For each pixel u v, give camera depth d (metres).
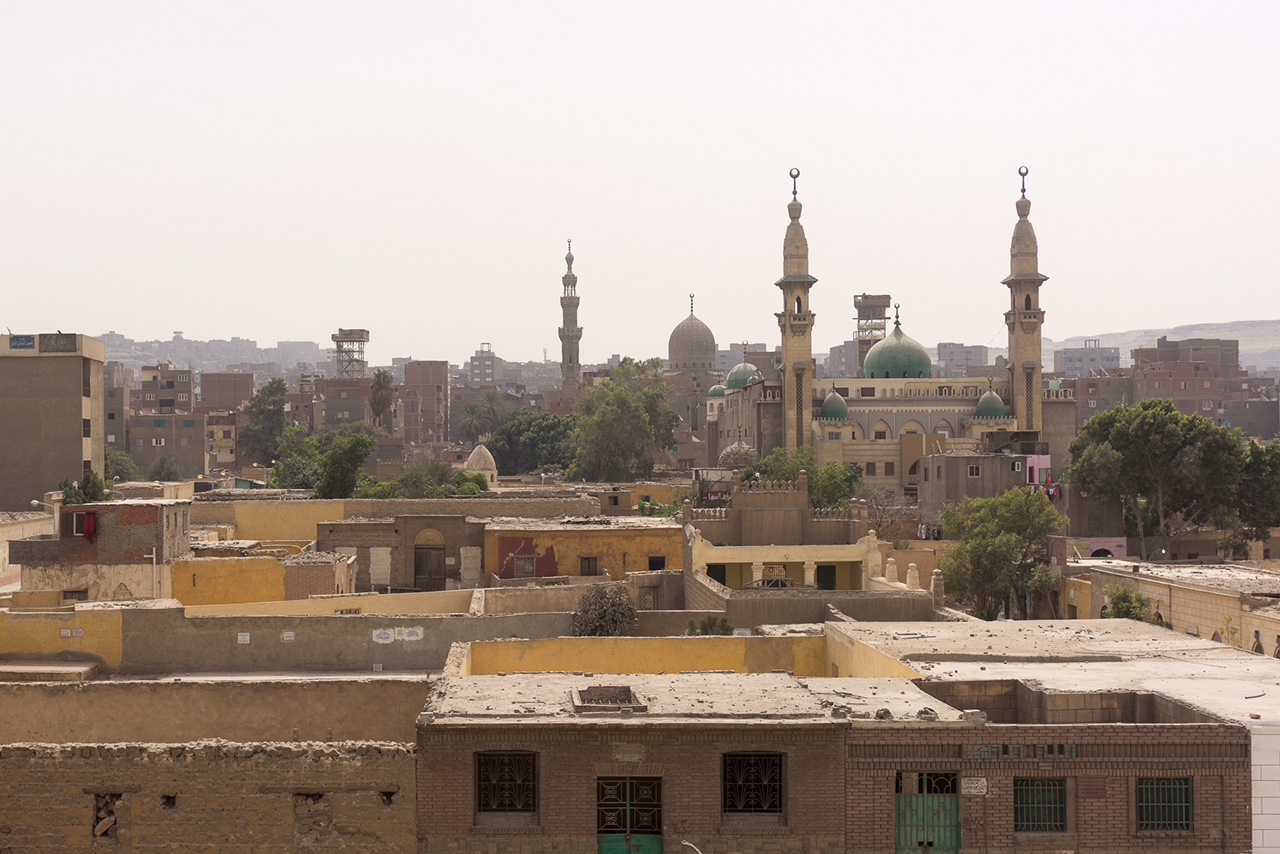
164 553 52.47
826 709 25.08
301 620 38.97
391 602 48.62
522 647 34.44
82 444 100.62
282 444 176.12
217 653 38.69
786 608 43.50
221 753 24.72
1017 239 165.38
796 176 165.62
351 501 82.75
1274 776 24.14
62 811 24.75
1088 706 26.80
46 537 59.19
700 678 28.08
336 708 29.56
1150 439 108.38
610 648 34.81
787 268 162.75
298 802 24.67
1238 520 109.56
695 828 24.06
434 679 29.77
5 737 29.19
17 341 99.44
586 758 24.14
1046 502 78.31
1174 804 24.30
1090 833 24.09
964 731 24.17
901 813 24.23
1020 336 163.75
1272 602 54.19
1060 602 76.12
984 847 24.02
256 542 67.56
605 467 182.38
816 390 167.25
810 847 24.05
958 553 77.81
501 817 24.38
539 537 65.88
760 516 59.56
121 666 38.59
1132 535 112.56
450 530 70.00
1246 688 27.56
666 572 57.91
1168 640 34.19
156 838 24.62
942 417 162.38
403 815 24.55
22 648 38.50
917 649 32.50
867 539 56.09
